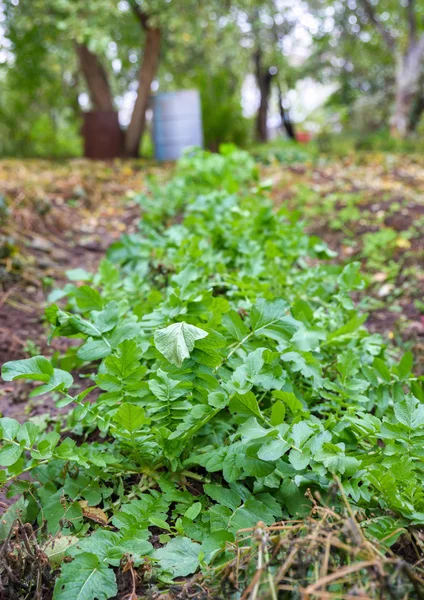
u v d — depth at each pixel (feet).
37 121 32.27
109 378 4.09
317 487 3.73
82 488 4.06
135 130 30.17
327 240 12.03
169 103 28.02
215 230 7.95
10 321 7.92
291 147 30.37
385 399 4.86
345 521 2.75
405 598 2.58
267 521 3.61
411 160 24.30
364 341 5.61
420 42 39.42
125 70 40.27
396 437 3.71
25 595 3.27
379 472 3.39
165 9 26.73
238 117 30.68
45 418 5.41
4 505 4.16
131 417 3.76
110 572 3.26
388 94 50.65
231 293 6.03
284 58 45.24
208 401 3.80
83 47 29.30
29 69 30.37
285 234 8.06
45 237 11.89
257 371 3.94
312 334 4.85
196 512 3.58
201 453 4.28
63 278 10.01
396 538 3.22
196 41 30.27
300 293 6.77
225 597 3.00
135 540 3.47
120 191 17.56
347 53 50.24
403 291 9.34
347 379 4.96
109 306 4.52
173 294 4.66
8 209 11.35
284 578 2.78
